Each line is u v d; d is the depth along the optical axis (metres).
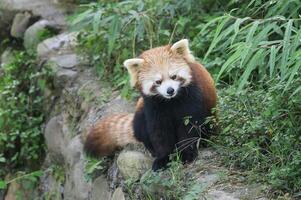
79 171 11.38
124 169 9.61
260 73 9.72
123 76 12.38
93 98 12.42
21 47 16.61
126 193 9.45
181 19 12.36
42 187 13.01
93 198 10.56
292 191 7.93
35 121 13.88
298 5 9.35
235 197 8.03
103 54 13.30
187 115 9.24
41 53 14.70
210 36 11.55
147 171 9.25
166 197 8.72
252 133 8.88
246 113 9.16
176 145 9.40
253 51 8.27
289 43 8.22
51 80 13.86
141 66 9.38
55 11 16.55
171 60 9.26
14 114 13.98
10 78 14.87
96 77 13.21
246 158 8.67
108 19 12.20
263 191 8.05
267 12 10.52
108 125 10.58
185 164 9.18
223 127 9.41
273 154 8.44
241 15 11.56
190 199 8.16
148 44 12.64
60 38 15.07
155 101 9.28
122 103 11.73
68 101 13.09
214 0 12.72
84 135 11.66
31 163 13.78
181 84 9.19
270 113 8.65
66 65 13.86
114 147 10.47
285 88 7.80
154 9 12.66
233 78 10.72
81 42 14.19
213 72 11.12
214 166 8.89
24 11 16.70
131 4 12.84
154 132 9.40
